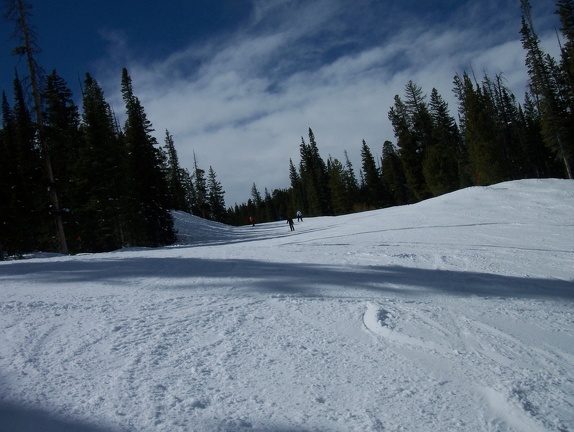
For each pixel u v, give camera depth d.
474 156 42.66
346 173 82.88
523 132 56.38
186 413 3.07
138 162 36.44
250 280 7.54
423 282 7.75
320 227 28.34
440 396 3.46
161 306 5.78
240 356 4.15
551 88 40.88
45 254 23.25
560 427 3.06
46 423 2.86
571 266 9.66
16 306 5.65
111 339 4.47
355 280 7.73
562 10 40.25
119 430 2.82
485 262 10.01
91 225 31.34
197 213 74.12
